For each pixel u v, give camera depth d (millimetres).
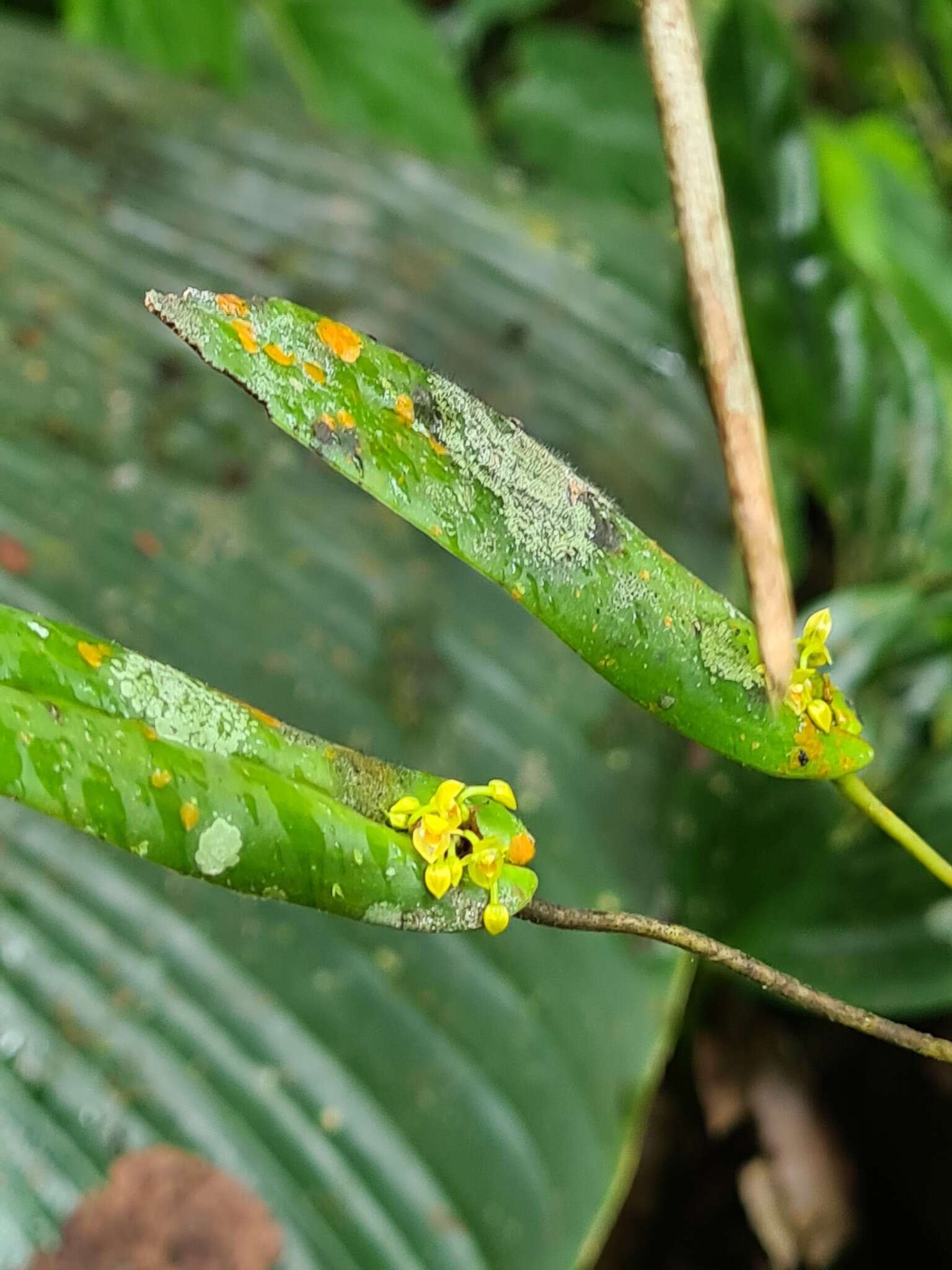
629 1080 641
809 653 366
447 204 1102
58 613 646
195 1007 549
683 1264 864
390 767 350
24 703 330
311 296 953
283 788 341
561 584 353
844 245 1032
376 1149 550
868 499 953
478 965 641
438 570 804
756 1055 899
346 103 1519
